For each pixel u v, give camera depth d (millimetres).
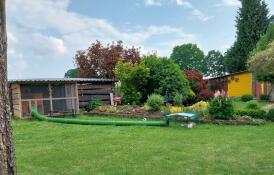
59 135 11445
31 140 10508
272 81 24938
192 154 8125
